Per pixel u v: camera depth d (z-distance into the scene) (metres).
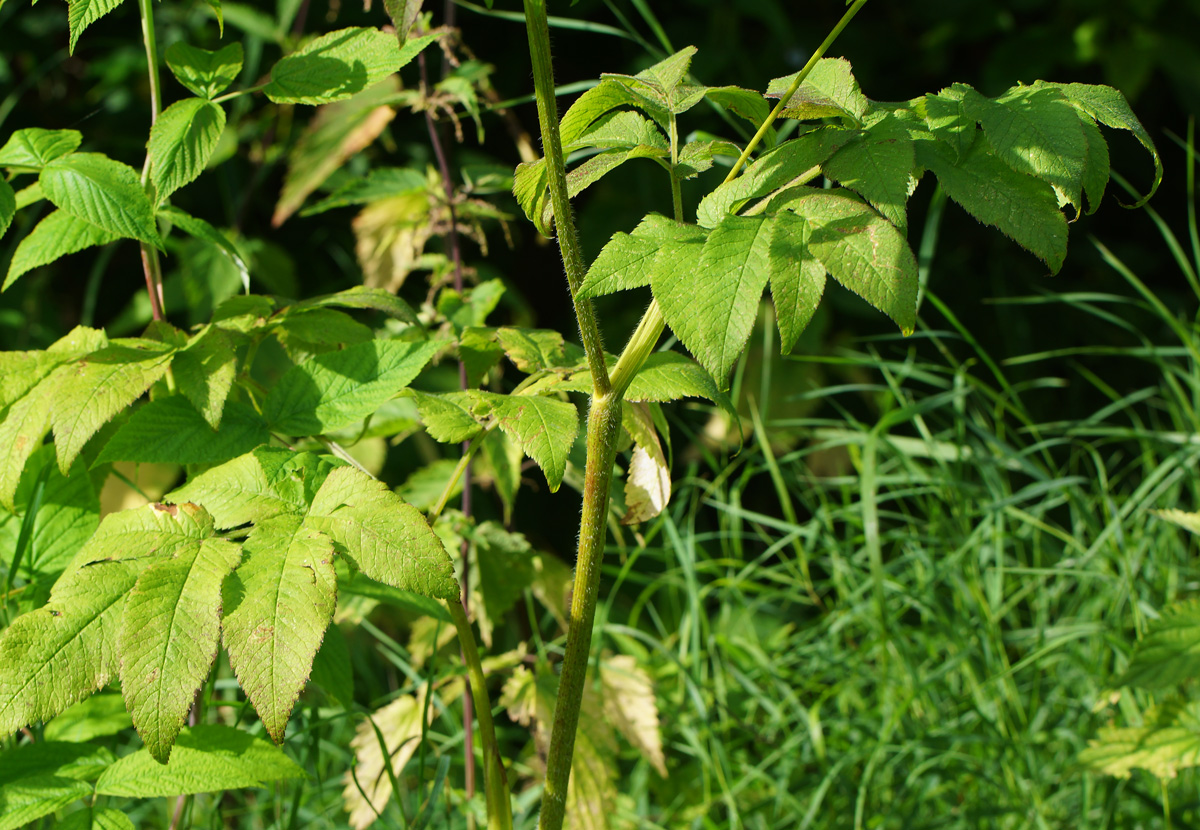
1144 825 1.29
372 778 1.28
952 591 1.50
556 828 1.07
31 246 1.10
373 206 1.43
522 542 1.29
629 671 1.32
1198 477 1.48
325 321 1.13
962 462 1.46
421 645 1.32
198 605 1.00
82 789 1.06
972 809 1.30
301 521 1.03
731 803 1.29
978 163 1.02
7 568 1.12
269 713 0.99
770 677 1.40
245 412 1.08
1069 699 1.37
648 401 1.09
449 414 1.07
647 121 1.09
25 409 1.07
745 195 1.04
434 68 1.77
